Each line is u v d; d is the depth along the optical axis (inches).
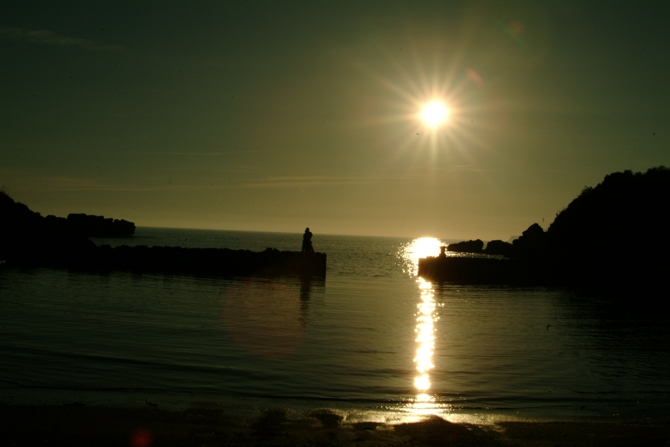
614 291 1459.2
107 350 562.9
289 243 5846.5
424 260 1787.6
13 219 1764.3
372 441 344.2
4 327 652.1
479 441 349.7
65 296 948.0
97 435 336.5
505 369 550.0
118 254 1665.8
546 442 351.3
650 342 717.3
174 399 422.6
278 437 344.8
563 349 658.2
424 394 461.7
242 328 713.0
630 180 2251.5
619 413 424.5
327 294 1165.1
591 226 2150.6
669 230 1862.7
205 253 1658.5
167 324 718.5
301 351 596.1
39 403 397.4
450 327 791.1
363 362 558.3
